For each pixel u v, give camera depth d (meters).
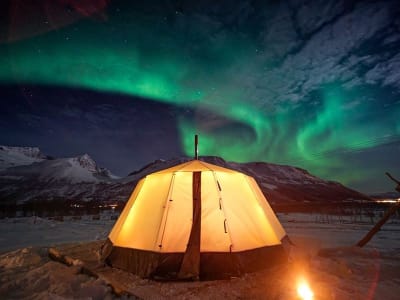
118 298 3.98
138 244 5.19
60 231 15.07
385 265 5.75
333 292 4.11
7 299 4.04
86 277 4.92
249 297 3.86
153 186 5.95
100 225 19.47
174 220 5.17
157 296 3.88
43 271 5.25
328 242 9.74
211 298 3.82
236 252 4.95
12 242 10.71
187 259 4.77
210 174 5.76
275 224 6.38
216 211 5.31
